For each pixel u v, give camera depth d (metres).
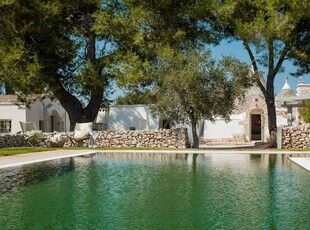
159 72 26.53
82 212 7.16
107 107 34.72
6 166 14.04
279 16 24.41
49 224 6.32
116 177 11.52
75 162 15.87
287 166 14.34
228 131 39.38
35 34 28.08
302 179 11.03
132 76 26.11
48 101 39.25
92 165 14.73
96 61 29.09
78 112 30.70
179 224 6.32
